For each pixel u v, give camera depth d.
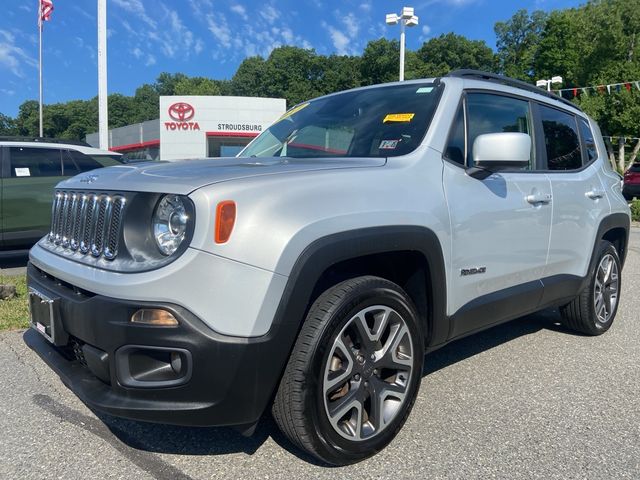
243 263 2.19
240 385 2.21
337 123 3.59
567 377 3.77
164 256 2.26
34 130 104.69
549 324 5.09
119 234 2.39
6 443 2.81
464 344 4.50
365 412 2.68
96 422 3.04
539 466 2.63
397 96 3.55
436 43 68.81
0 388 3.49
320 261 2.33
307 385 2.35
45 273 2.91
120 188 2.47
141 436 2.89
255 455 2.70
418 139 3.09
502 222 3.33
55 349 2.86
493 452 2.75
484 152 3.02
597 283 4.60
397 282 3.01
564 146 4.28
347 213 2.47
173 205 2.26
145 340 2.17
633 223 16.75
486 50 69.94
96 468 2.58
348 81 69.50
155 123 45.34
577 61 37.53
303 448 2.47
